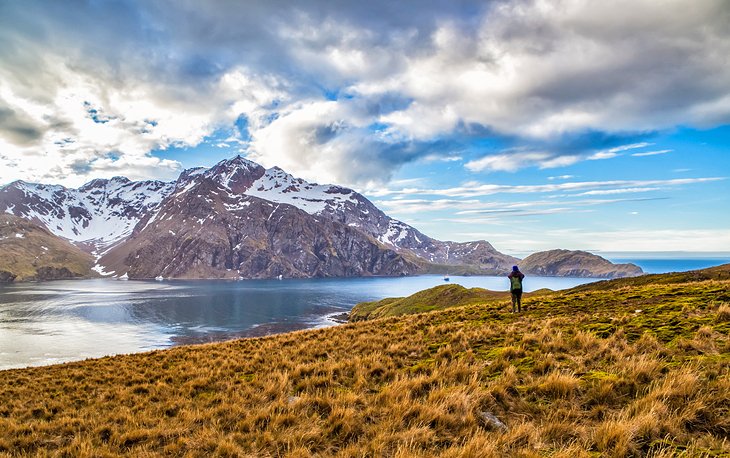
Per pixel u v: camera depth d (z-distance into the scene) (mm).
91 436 10852
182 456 9062
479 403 9406
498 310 26594
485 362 13148
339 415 9695
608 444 7004
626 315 17531
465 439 7859
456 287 120188
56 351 106562
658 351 11383
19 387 18141
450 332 19594
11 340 121938
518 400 9391
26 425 12094
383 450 7875
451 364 12633
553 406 8914
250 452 8727
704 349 11195
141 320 170625
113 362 22359
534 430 7805
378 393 11438
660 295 23562
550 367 11297
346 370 14266
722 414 7395
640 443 6957
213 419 10727
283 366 16375
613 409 8438
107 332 138625
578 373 10805
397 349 16594
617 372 10109
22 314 183250
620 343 12836
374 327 24438
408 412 9344
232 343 24828
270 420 10352
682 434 7016
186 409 12328
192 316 184625
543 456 6938
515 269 24984
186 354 22078
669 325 14812
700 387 8305
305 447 8477
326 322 165500
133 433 10375
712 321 14398
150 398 14336
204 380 15484
